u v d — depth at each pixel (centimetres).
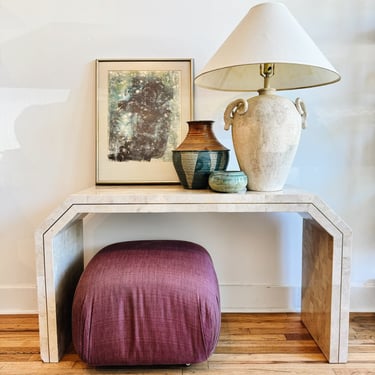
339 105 180
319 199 135
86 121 180
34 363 141
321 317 149
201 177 154
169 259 144
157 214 186
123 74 179
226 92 180
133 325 128
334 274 137
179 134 180
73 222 155
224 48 137
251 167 144
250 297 189
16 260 185
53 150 181
